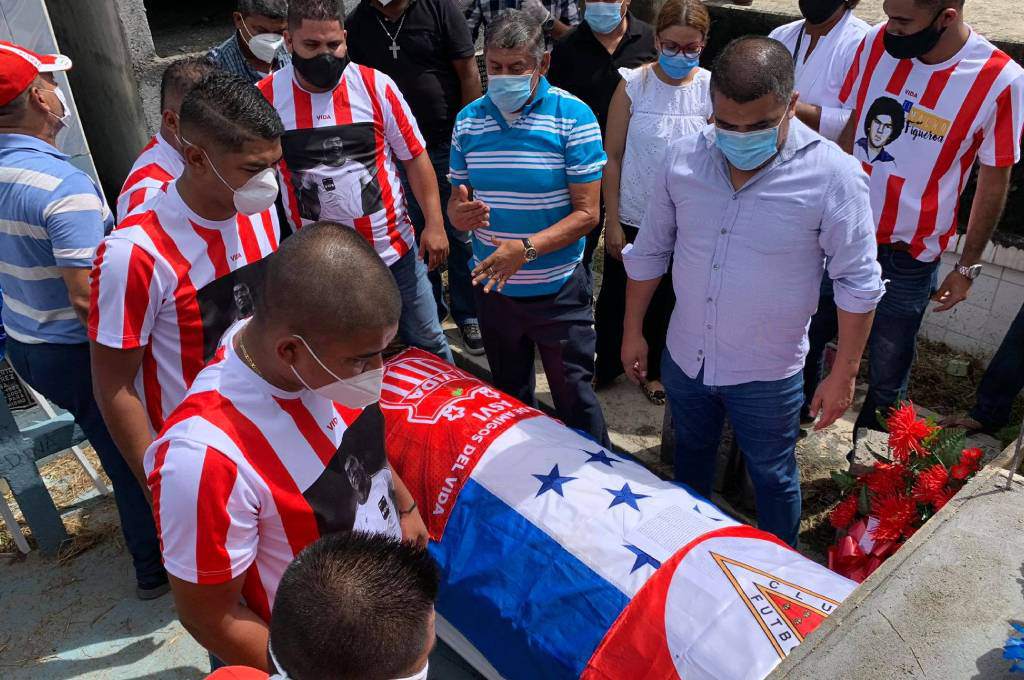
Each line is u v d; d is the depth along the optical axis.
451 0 3.98
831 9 3.17
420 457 2.58
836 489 3.30
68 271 2.43
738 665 1.81
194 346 2.20
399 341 3.44
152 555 3.00
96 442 2.76
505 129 2.88
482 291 3.18
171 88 2.47
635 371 2.80
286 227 3.41
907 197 2.98
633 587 2.04
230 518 1.44
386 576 1.09
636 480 2.37
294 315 1.39
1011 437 3.58
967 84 2.77
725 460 3.23
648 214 2.56
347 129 3.01
